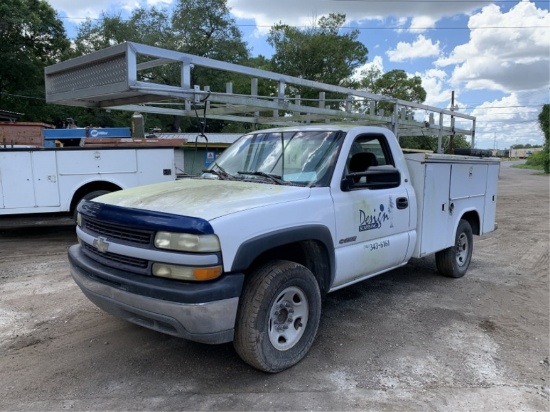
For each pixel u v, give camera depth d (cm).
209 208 308
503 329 444
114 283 318
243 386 324
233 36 4306
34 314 458
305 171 402
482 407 304
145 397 309
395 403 306
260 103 604
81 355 370
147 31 4175
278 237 323
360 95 769
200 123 543
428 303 515
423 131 989
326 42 4559
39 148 864
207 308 284
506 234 1046
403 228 477
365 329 435
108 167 904
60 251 768
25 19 2769
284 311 347
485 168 658
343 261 393
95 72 499
